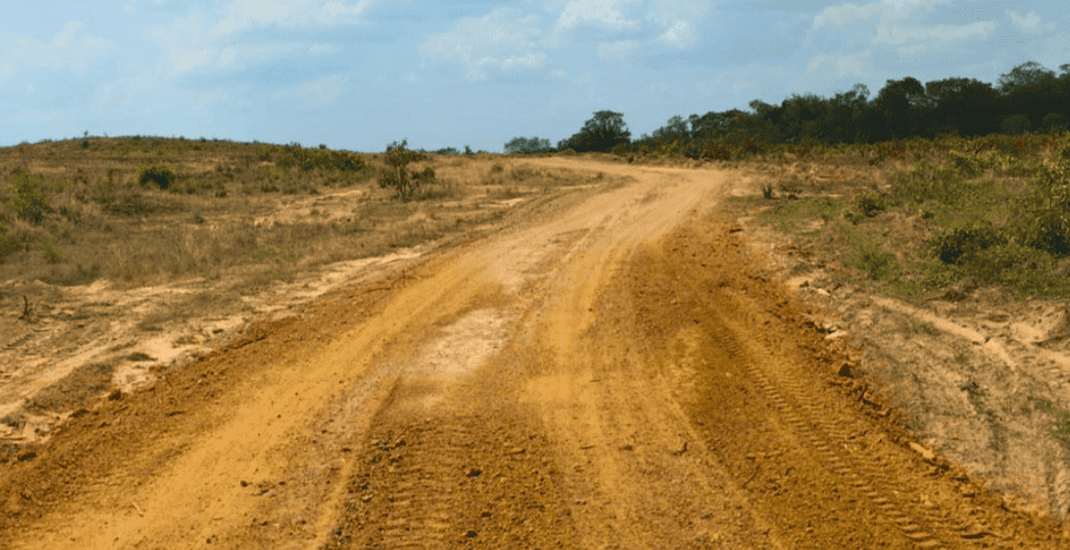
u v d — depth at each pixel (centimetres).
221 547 568
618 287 1299
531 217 2275
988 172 1741
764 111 9919
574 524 576
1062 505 532
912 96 7675
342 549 555
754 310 1053
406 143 3494
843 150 4419
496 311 1205
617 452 696
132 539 582
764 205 2027
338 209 2719
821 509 569
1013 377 715
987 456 611
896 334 875
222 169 4169
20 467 698
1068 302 841
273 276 1499
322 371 954
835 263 1234
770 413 745
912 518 546
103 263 1620
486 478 653
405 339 1073
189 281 1477
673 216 2103
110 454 727
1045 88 7106
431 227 2116
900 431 680
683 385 842
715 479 633
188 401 860
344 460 700
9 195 2542
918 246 1201
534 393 850
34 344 1068
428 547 552
